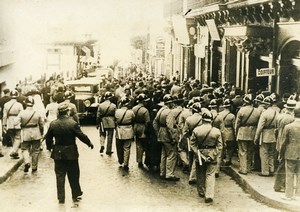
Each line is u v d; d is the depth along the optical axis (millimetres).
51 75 20578
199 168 8328
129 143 10461
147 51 24031
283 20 12305
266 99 9266
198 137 7980
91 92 17531
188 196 8570
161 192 8812
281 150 7980
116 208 7773
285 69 12547
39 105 12961
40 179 9711
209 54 19109
